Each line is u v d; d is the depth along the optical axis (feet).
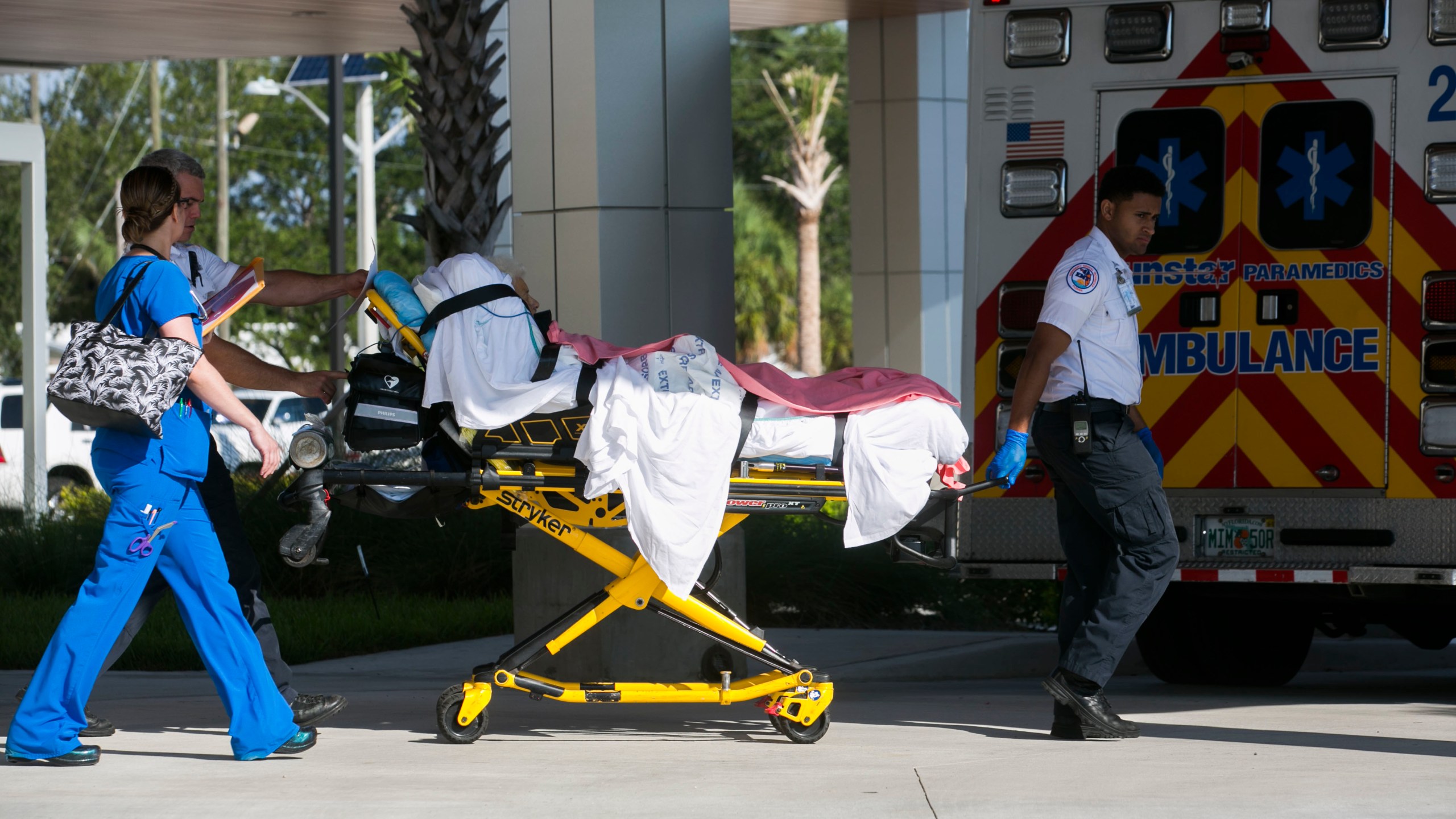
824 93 380.78
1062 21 54.29
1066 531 46.75
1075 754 42.32
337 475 40.86
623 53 58.95
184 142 404.36
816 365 367.66
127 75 401.08
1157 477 44.50
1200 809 34.94
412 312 42.04
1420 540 50.44
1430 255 50.47
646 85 59.41
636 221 59.41
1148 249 53.21
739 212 392.06
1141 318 53.21
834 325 413.18
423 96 88.99
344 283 46.14
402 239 386.52
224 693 40.86
